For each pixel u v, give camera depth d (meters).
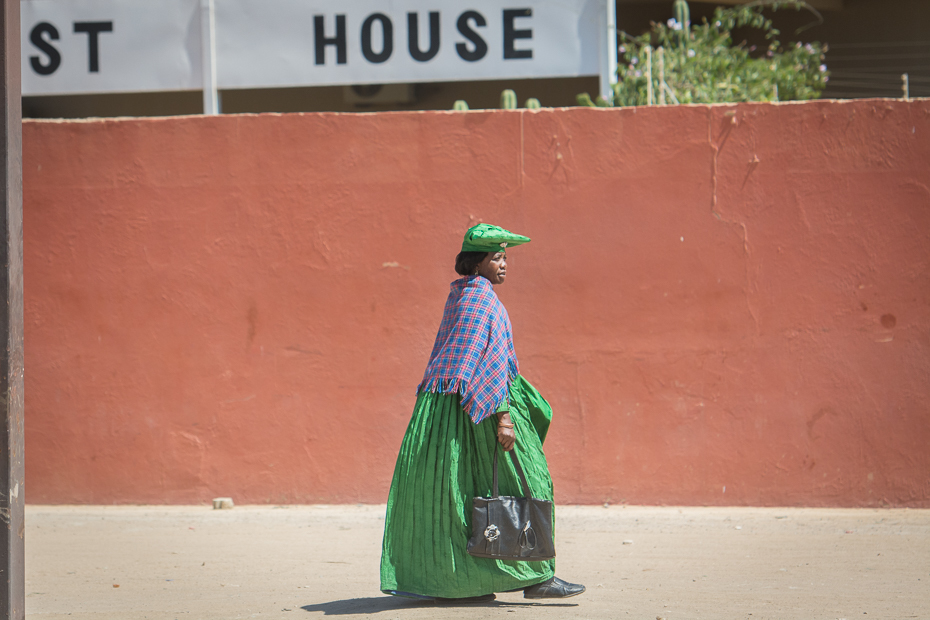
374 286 12.70
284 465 12.79
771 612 7.90
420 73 15.25
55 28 15.60
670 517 11.90
